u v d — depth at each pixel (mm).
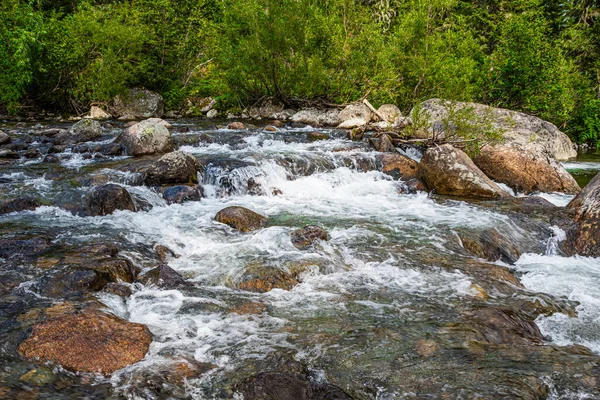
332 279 5504
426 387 3424
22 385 3314
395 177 10562
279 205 8617
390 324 4414
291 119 18594
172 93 22266
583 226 7199
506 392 3342
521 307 4984
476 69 19016
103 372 3561
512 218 7996
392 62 19891
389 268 5820
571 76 21375
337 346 4008
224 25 20484
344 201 8992
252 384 3418
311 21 18656
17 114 19203
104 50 19828
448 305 4859
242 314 4617
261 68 19078
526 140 13406
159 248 6227
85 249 5871
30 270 5227
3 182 8797
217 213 7488
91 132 13094
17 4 18047
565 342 4371
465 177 9625
